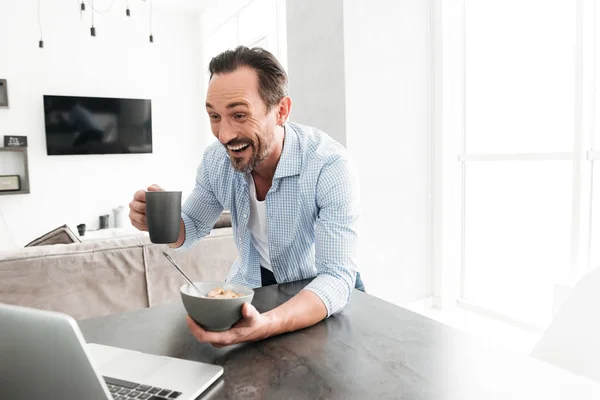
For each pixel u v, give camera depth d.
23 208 5.03
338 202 1.10
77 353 0.46
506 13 2.73
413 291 3.06
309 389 0.64
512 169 2.75
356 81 2.75
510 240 2.81
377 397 0.62
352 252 1.08
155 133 5.70
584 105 2.29
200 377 0.66
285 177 1.18
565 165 2.48
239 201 1.30
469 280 3.10
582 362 0.80
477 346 0.79
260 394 0.63
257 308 0.98
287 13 3.19
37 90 5.02
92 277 2.04
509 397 0.62
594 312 0.81
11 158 4.96
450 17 2.90
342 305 0.95
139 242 2.15
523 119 2.69
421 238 3.06
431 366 0.71
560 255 2.55
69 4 5.11
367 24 2.76
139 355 0.74
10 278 1.86
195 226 1.40
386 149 2.88
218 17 5.32
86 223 5.36
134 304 2.16
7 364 0.48
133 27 5.49
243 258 1.35
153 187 1.04
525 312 2.76
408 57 2.91
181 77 5.82
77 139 5.19
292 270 1.31
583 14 2.25
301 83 3.10
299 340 0.82
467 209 3.06
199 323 0.75
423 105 3.00
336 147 1.21
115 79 5.43
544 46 2.54
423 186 3.04
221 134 0.94
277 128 1.07
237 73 0.91
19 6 4.89
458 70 2.96
